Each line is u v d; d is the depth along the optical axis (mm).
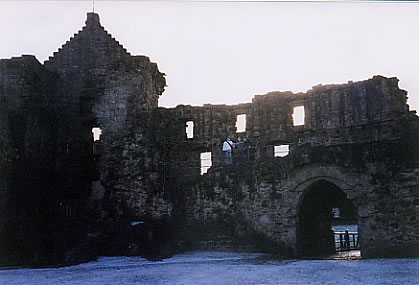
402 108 25672
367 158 25531
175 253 27641
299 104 28922
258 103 29500
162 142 31094
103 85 31094
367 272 17578
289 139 28188
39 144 28516
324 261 22453
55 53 31953
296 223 26797
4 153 25312
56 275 18500
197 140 30609
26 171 26828
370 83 26516
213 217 28969
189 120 31281
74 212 28094
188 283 15539
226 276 17078
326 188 28500
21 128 27031
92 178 30625
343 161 25969
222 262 22484
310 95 28219
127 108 30359
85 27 32188
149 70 31906
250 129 29438
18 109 27375
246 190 28484
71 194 29953
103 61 31484
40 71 29812
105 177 29500
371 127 26000
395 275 16562
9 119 26469
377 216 24781
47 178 28781
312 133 27688
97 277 17531
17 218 25328
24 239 25359
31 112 28094
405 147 24859
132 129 30016
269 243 27266
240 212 28391
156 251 25953
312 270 18547
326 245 30281
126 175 29328
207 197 29391
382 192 24859
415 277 16000
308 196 27953
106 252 25969
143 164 29594
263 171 28203
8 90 27656
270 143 28844
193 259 24203
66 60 31781
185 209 29734
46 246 25766
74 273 19000
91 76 31344
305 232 28234
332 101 27469
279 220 27234
